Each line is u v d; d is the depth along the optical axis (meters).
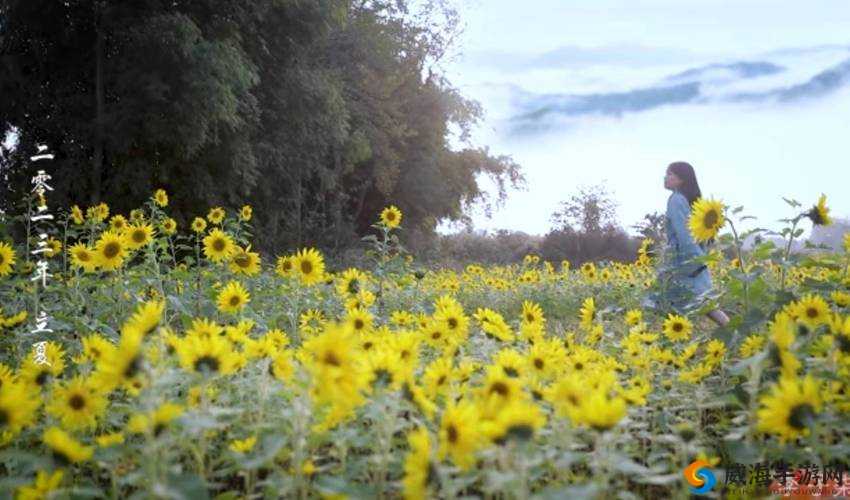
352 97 24.39
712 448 2.84
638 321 4.53
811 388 1.91
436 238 30.00
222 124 16.67
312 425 2.12
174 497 1.61
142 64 15.38
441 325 3.31
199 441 2.17
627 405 2.52
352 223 24.20
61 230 8.10
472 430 1.70
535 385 2.44
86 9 16.27
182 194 16.69
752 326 3.40
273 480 1.97
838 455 2.09
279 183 20.17
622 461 1.91
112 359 1.86
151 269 5.52
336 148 21.72
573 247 29.47
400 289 8.06
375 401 2.09
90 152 16.42
